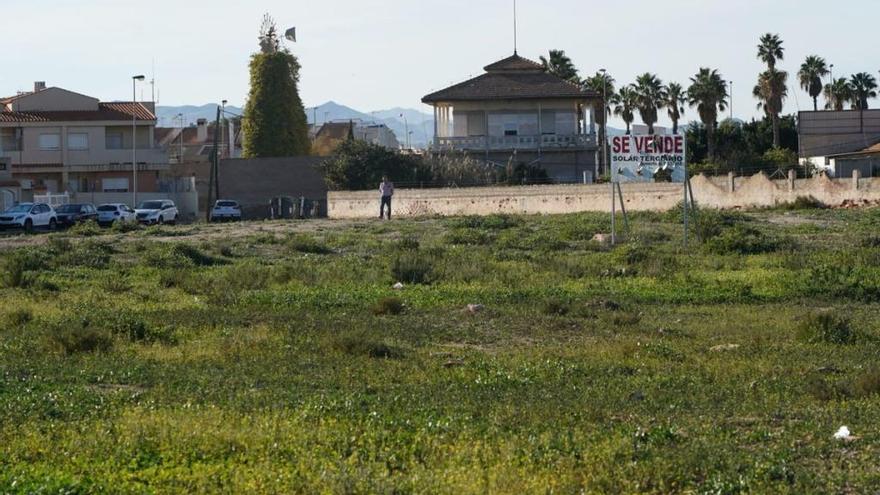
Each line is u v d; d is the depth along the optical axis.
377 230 70.81
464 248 57.34
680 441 16.97
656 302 37.28
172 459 15.84
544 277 43.88
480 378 22.48
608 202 83.44
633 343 26.69
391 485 14.43
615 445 16.19
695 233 58.53
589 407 19.36
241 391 20.73
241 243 62.06
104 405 19.42
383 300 34.44
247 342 27.30
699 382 22.19
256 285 42.69
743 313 34.28
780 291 38.84
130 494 14.33
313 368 23.97
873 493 14.43
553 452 15.98
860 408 19.28
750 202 80.19
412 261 44.78
